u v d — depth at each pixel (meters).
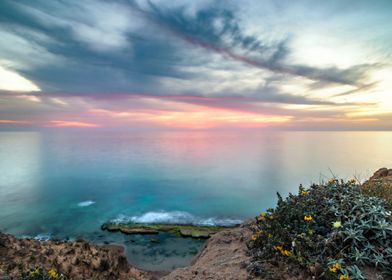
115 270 5.82
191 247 21.83
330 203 5.27
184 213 41.28
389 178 8.16
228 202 51.66
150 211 42.78
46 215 39.09
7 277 3.93
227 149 193.50
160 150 189.00
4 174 86.56
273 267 4.13
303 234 4.38
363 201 4.98
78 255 5.50
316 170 79.06
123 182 75.25
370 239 4.12
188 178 81.62
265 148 196.25
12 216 38.81
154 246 22.16
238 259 4.81
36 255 4.98
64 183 72.62
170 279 4.43
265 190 63.09
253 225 6.67
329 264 3.73
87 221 34.78
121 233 26.47
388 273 3.52
